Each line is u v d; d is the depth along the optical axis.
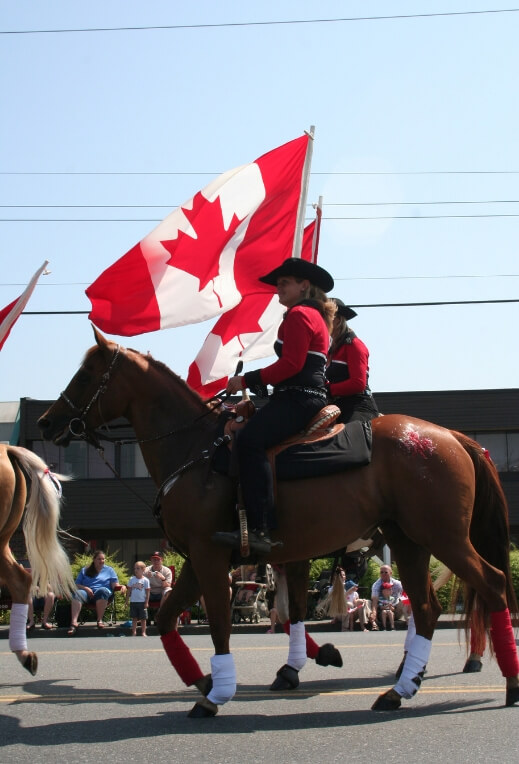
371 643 11.52
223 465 6.19
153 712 6.34
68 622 17.38
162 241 8.91
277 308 9.94
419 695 6.76
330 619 18.53
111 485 31.27
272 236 9.63
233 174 9.52
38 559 8.29
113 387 6.67
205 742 5.28
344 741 5.23
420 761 4.71
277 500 6.15
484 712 6.00
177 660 6.63
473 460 6.55
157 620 6.68
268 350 9.90
